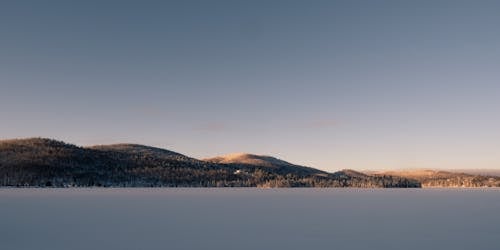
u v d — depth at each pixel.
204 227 54.41
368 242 42.56
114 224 57.38
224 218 66.81
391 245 40.88
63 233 48.06
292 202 114.25
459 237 45.81
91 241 42.59
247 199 129.38
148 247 39.53
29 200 113.25
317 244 41.53
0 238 44.50
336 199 133.62
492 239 44.38
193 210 83.00
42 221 60.88
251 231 50.66
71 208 85.56
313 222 61.38
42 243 41.50
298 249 38.78
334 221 62.91
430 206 98.94
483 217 70.00
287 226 55.88
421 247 39.78
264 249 38.72
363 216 71.25
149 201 113.50
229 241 43.09
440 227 54.97
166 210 82.75
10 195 142.75
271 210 84.25
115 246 40.06
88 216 68.81
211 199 127.75
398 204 107.06
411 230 52.06
